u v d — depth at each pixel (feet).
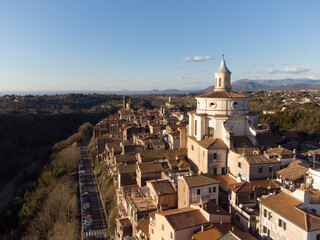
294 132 412.77
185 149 306.55
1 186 456.45
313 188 163.94
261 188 179.63
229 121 243.81
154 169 260.62
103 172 395.75
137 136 422.00
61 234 249.14
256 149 225.35
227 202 189.67
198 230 150.82
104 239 253.24
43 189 360.07
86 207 317.22
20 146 603.67
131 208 209.26
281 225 134.72
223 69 265.13
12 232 278.26
